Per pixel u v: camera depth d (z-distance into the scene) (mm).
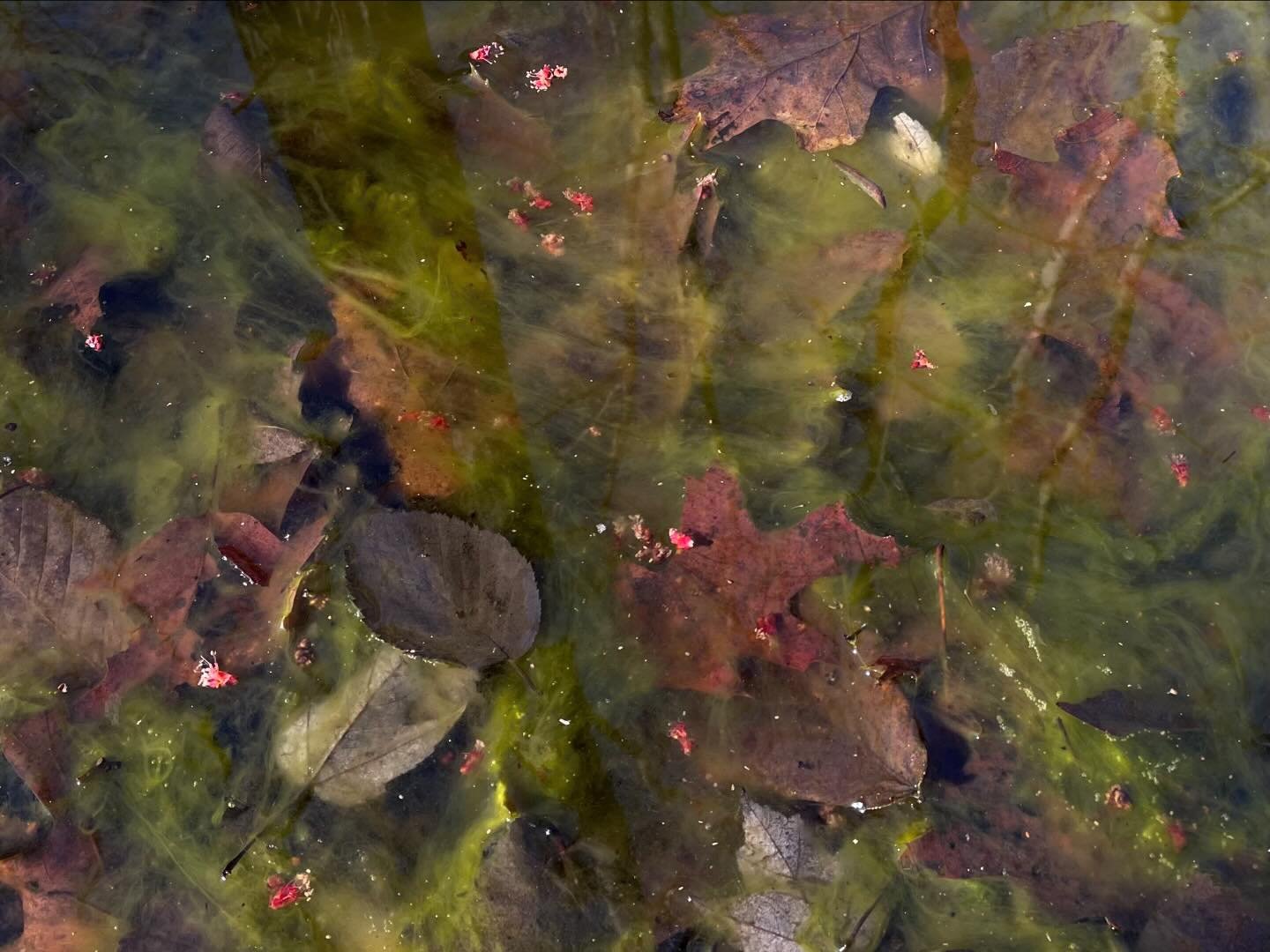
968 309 583
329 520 546
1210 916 492
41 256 599
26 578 539
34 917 498
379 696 517
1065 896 496
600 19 647
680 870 498
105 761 521
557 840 500
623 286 591
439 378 573
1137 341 575
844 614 529
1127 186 600
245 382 576
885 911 492
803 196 605
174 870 507
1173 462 558
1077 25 632
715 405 570
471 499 551
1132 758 513
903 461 560
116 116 631
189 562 543
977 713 517
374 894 503
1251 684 526
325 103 633
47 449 566
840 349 579
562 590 539
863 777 503
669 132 616
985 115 615
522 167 617
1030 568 542
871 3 637
